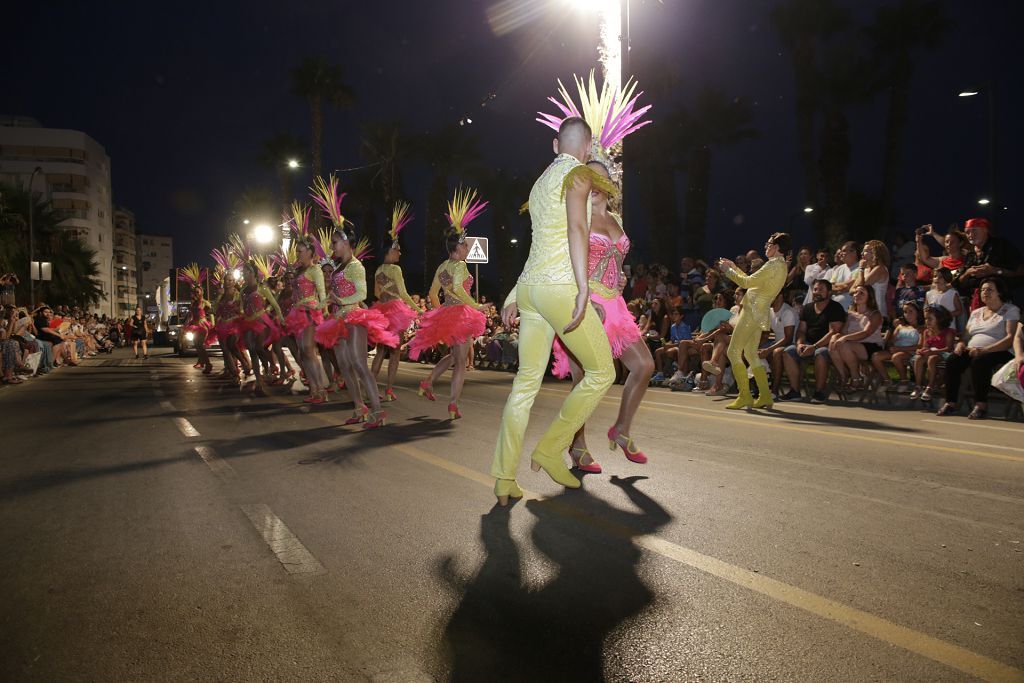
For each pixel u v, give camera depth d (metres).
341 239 7.06
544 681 2.12
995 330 7.29
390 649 2.32
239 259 12.80
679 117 26.98
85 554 3.29
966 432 6.39
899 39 23.72
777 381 9.66
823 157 23.81
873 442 5.87
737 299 10.41
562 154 4.07
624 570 2.97
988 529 3.45
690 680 2.11
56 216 45.44
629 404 4.93
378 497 4.22
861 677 2.11
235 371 12.04
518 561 3.10
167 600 2.74
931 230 9.92
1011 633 2.38
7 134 81.88
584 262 3.77
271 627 2.50
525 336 4.11
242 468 5.10
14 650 2.36
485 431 6.72
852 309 9.29
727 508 3.87
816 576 2.87
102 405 9.40
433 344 7.64
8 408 9.30
